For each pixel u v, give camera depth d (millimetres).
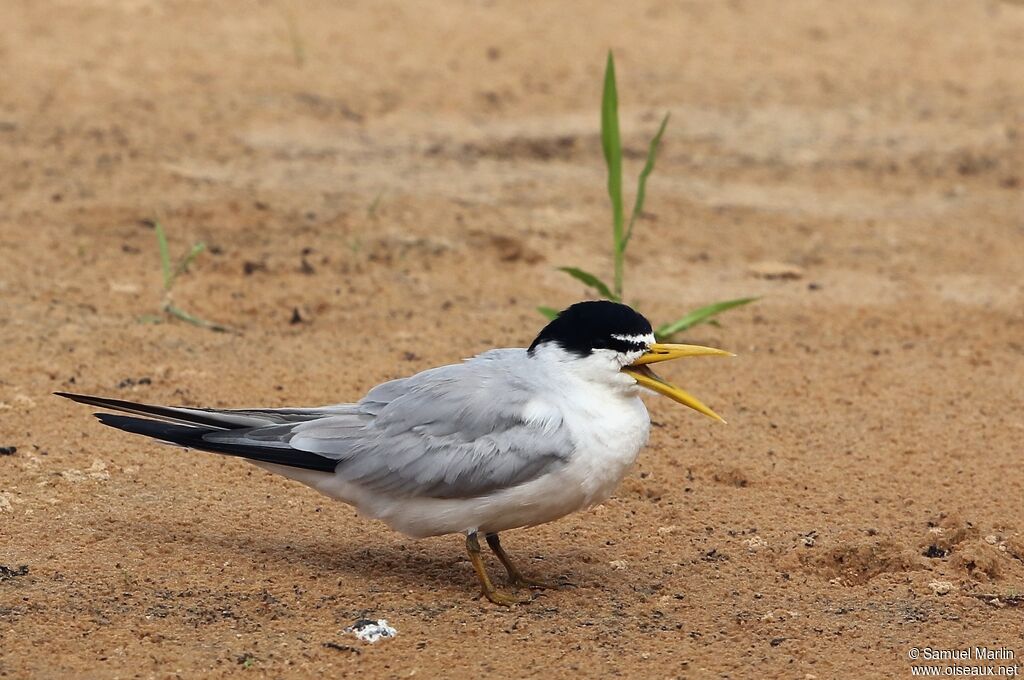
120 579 8789
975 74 24125
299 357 12945
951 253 17203
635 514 10281
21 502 9781
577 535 9930
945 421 12062
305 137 19359
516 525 8867
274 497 10242
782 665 8094
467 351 13297
